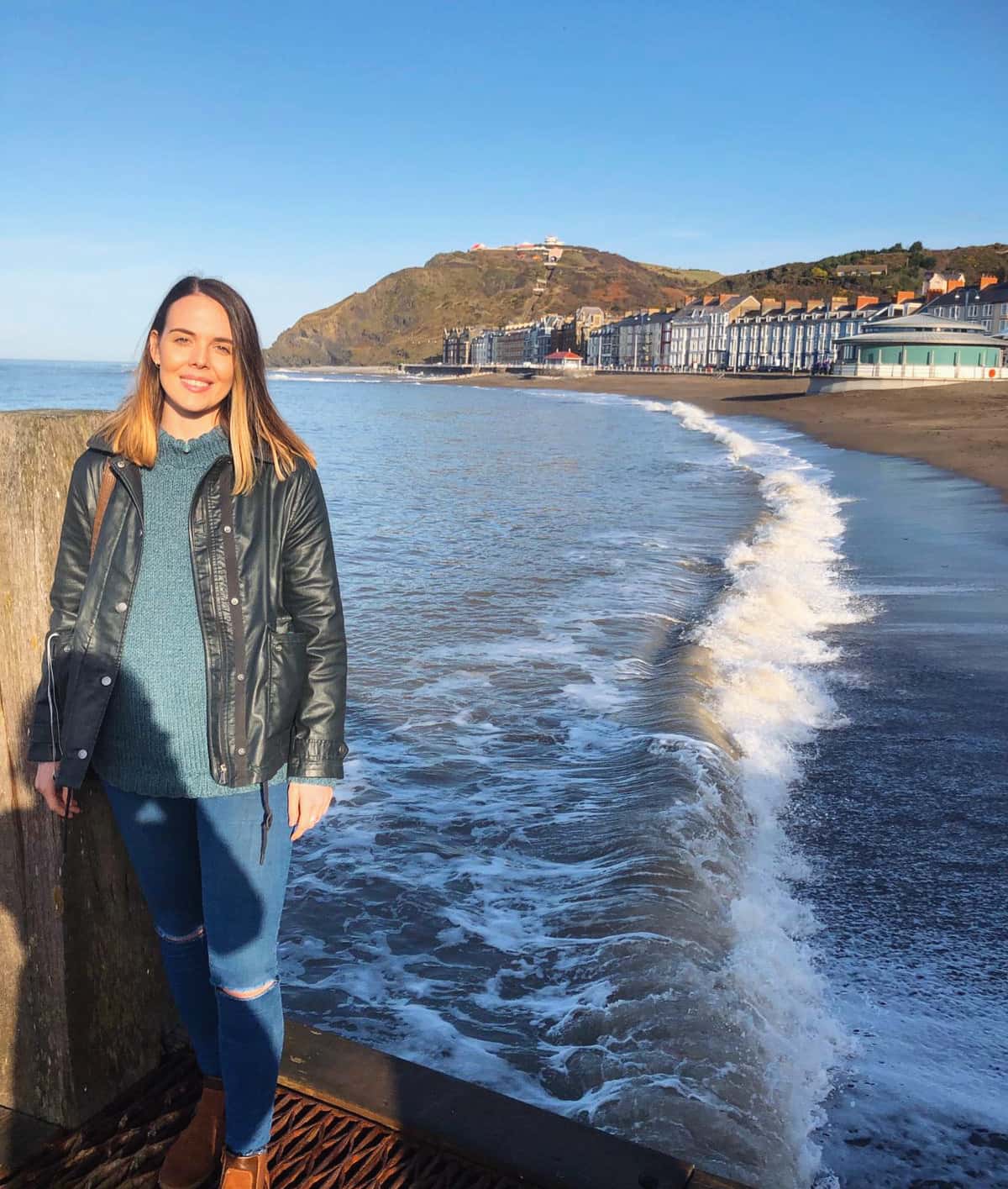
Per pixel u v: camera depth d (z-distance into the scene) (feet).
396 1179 7.22
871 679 24.90
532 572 38.91
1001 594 33.68
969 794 18.10
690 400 235.61
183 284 6.21
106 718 6.35
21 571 6.90
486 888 14.42
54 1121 7.62
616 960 12.19
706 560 42.04
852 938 13.38
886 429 113.80
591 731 21.07
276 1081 6.95
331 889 14.47
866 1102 10.13
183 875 6.73
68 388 312.71
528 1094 9.93
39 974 7.38
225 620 6.21
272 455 6.31
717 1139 9.20
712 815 16.49
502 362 653.71
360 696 23.53
